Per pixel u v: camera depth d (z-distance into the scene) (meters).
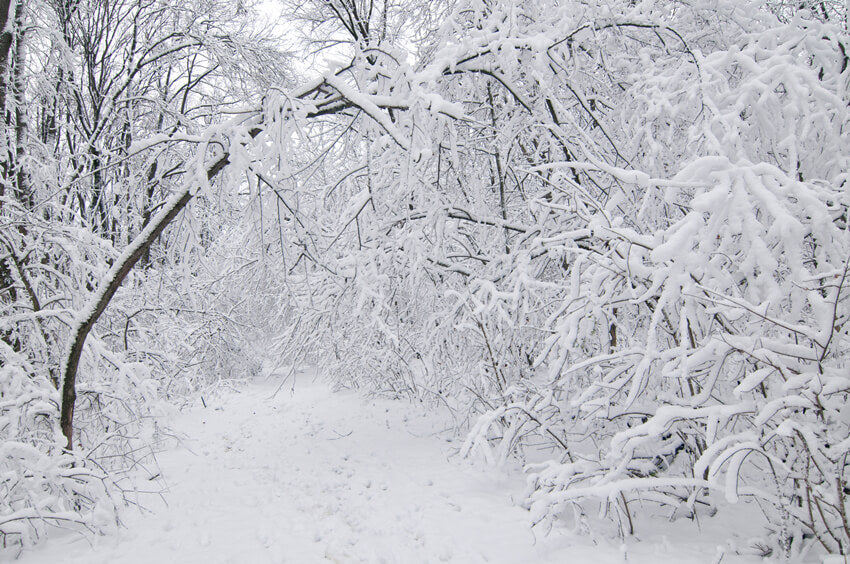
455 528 4.43
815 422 2.94
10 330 5.66
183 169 4.96
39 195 6.56
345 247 6.99
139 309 6.55
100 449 5.96
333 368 9.45
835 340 3.01
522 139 6.66
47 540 4.50
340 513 5.15
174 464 7.21
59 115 9.23
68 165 7.53
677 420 3.69
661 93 5.02
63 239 5.45
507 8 5.45
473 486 5.30
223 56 10.33
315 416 9.52
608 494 3.31
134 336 8.06
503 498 4.93
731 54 4.66
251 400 12.01
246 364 15.03
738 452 2.78
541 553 3.77
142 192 5.21
